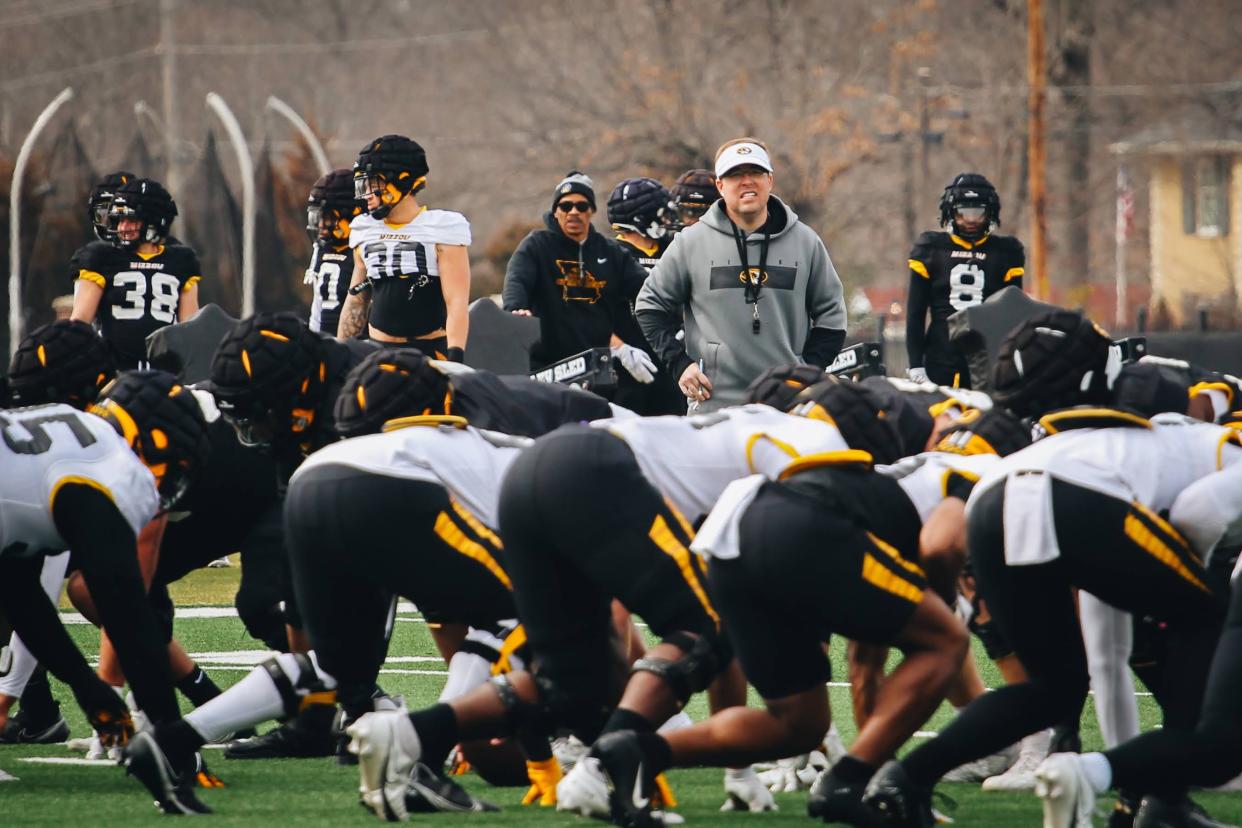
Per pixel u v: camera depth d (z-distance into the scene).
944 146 134.62
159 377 19.00
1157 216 152.50
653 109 129.75
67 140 121.62
